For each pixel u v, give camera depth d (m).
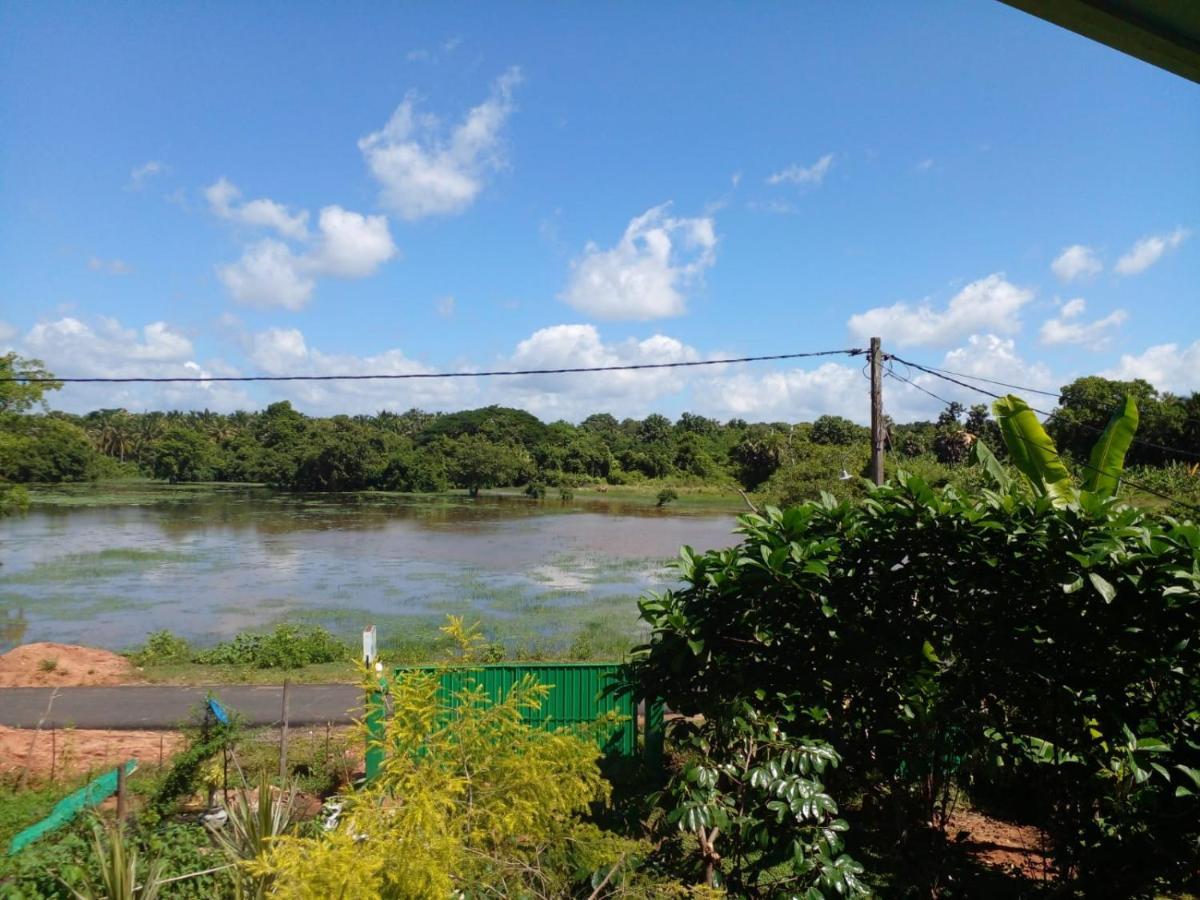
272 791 5.95
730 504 70.94
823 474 19.67
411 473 82.62
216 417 126.38
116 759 10.02
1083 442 30.17
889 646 5.00
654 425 123.75
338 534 43.84
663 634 5.50
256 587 27.02
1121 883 4.52
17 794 8.41
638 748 7.68
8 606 23.70
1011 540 4.73
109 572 30.17
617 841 3.78
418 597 25.22
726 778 4.35
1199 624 4.14
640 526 49.62
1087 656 4.57
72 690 13.88
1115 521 4.54
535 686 4.43
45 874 4.85
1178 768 4.11
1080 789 4.73
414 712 4.02
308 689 13.87
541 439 107.75
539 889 3.64
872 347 11.68
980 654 4.85
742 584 5.23
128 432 113.00
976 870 5.43
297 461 84.62
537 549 37.81
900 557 5.16
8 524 48.12
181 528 46.44
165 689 13.95
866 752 5.21
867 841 5.53
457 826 3.62
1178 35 2.46
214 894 4.80
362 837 3.67
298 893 3.13
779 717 4.90
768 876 4.98
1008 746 4.93
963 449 43.00
